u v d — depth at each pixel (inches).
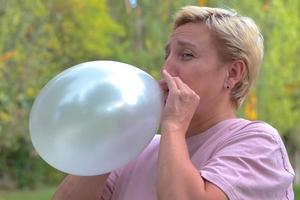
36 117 82.0
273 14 574.9
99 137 79.8
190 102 84.5
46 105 81.4
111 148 80.8
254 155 82.9
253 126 86.5
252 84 91.1
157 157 88.3
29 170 663.1
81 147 80.0
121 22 611.5
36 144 83.0
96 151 80.4
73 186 93.3
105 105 79.7
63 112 79.9
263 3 611.8
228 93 89.7
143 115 81.8
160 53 506.9
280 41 591.2
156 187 79.9
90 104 79.6
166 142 81.2
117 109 79.9
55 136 80.4
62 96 80.7
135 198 90.0
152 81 85.7
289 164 87.2
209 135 88.5
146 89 83.3
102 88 80.4
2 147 567.8
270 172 82.7
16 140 515.5
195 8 89.7
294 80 687.7
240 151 83.0
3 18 389.1
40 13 441.4
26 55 425.1
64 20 563.2
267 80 561.6
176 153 79.9
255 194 81.0
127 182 93.1
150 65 509.7
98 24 592.7
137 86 82.4
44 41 457.1
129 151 82.5
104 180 92.8
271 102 612.7
